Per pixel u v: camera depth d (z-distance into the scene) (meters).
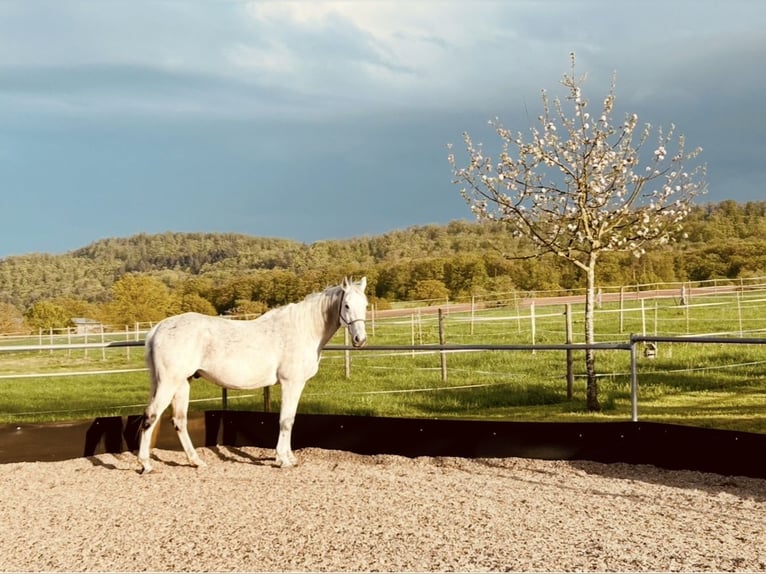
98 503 6.95
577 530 5.73
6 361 31.39
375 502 6.60
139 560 5.34
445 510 6.31
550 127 13.12
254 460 8.78
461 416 12.20
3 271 125.56
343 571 4.96
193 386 18.48
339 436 9.20
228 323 8.45
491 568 4.95
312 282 58.69
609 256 52.09
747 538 5.50
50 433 9.08
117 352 34.06
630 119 12.92
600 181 12.88
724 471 7.50
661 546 5.34
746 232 83.75
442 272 57.66
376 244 110.38
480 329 27.39
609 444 8.13
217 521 6.20
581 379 15.45
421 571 4.92
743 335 21.12
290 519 6.16
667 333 22.70
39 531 6.10
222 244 152.88
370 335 27.34
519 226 13.42
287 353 8.44
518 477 7.60
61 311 49.94
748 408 11.47
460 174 13.59
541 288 53.09
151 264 144.25
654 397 13.12
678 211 13.21
